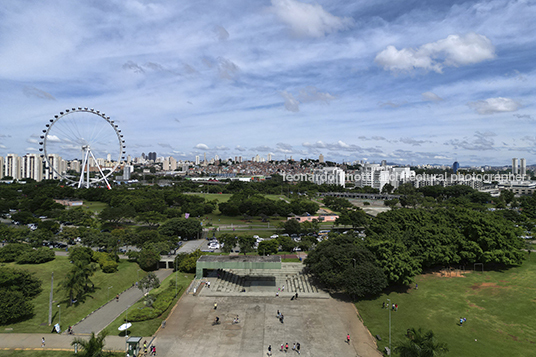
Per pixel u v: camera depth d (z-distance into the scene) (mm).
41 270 118125
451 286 110938
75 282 96938
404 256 107750
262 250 144500
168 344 78625
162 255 144125
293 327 87250
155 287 111938
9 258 124688
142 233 155875
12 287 95250
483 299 101000
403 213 146750
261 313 95125
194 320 90625
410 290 108625
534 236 169625
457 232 130625
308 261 120625
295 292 111000
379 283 99875
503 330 84438
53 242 159750
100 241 146750
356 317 93062
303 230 191500
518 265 127875
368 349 77688
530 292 103750
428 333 68500
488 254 121375
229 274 127812
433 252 118750
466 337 81562
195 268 129750
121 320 90625
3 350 75938
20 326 87375
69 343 79625
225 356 74000
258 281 122438
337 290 110500
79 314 96625
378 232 134750
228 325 87938
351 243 121750
